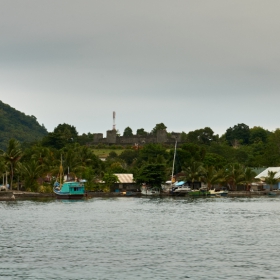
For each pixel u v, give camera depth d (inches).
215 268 3371.1
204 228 5285.4
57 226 5457.7
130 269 3361.2
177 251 3929.6
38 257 3718.0
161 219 6200.8
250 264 3474.4
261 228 5285.4
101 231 5049.2
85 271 3312.0
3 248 4060.0
